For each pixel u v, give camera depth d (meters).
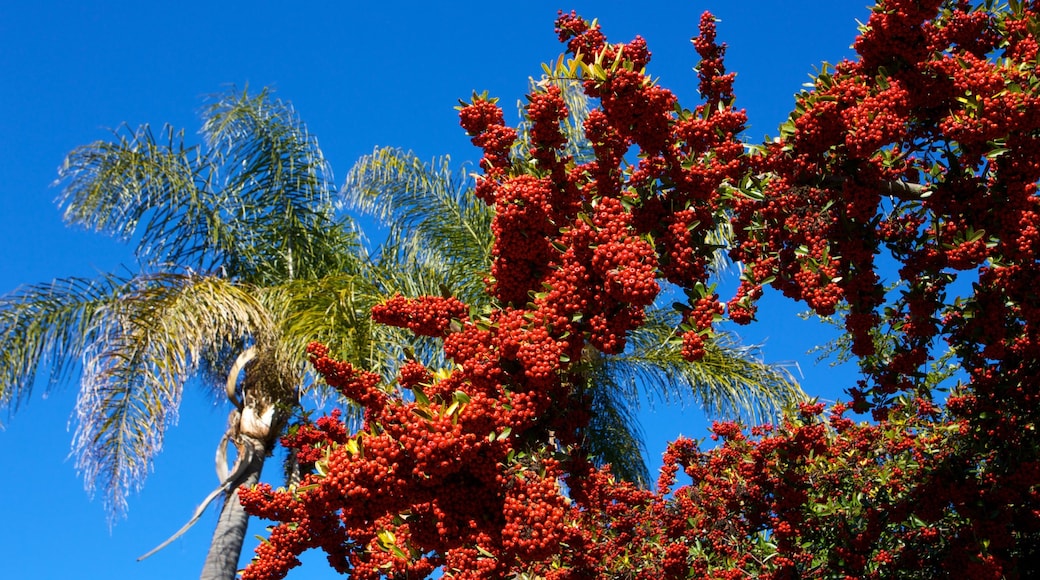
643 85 4.18
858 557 6.89
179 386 10.23
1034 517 5.99
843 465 7.27
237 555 11.19
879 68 4.64
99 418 9.92
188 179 12.84
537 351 3.74
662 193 4.57
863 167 4.77
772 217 5.04
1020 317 5.55
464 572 3.62
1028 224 4.55
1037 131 4.60
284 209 13.63
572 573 5.38
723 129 4.86
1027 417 5.83
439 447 3.27
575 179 4.52
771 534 7.64
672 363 12.90
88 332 10.86
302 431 5.98
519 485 3.50
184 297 10.90
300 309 11.62
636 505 7.14
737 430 8.09
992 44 5.33
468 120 4.67
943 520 6.77
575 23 4.83
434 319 4.52
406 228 13.54
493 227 4.20
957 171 4.82
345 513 3.41
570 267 3.99
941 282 5.38
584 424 4.38
